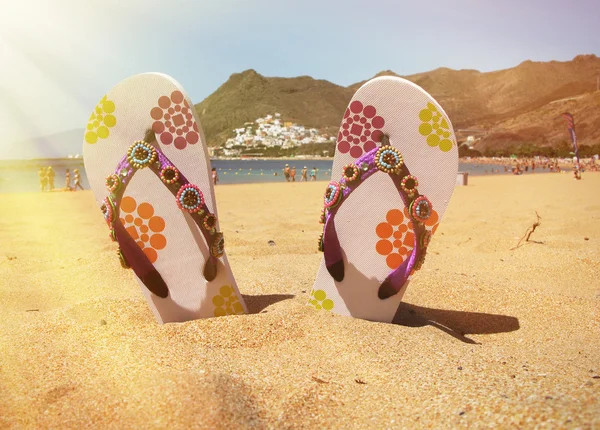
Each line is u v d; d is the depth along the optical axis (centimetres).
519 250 72
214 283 41
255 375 28
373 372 29
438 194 39
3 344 33
